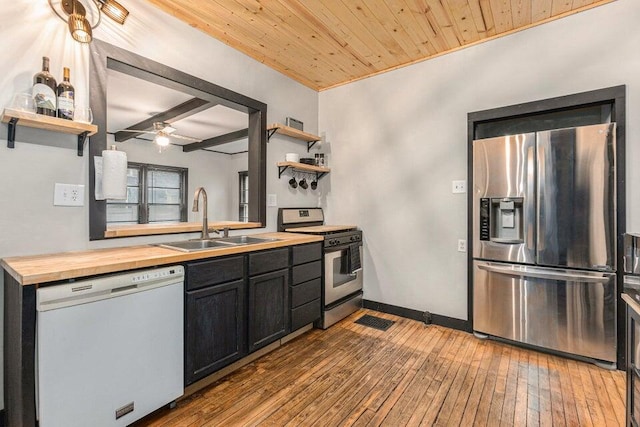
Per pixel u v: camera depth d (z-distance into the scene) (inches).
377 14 91.9
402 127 124.8
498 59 103.4
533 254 93.4
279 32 101.3
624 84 84.4
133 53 81.6
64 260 59.8
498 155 98.7
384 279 129.9
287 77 132.2
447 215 114.2
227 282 78.9
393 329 112.6
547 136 90.9
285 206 131.5
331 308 116.0
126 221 225.0
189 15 91.8
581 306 86.8
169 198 250.4
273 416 65.5
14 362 52.9
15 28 64.6
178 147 252.4
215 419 64.6
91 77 74.0
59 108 66.0
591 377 79.9
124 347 57.5
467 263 109.4
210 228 98.7
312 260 108.1
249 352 85.0
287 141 132.9
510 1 86.1
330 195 146.1
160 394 63.4
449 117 113.5
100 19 72.9
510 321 97.0
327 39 105.5
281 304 95.6
